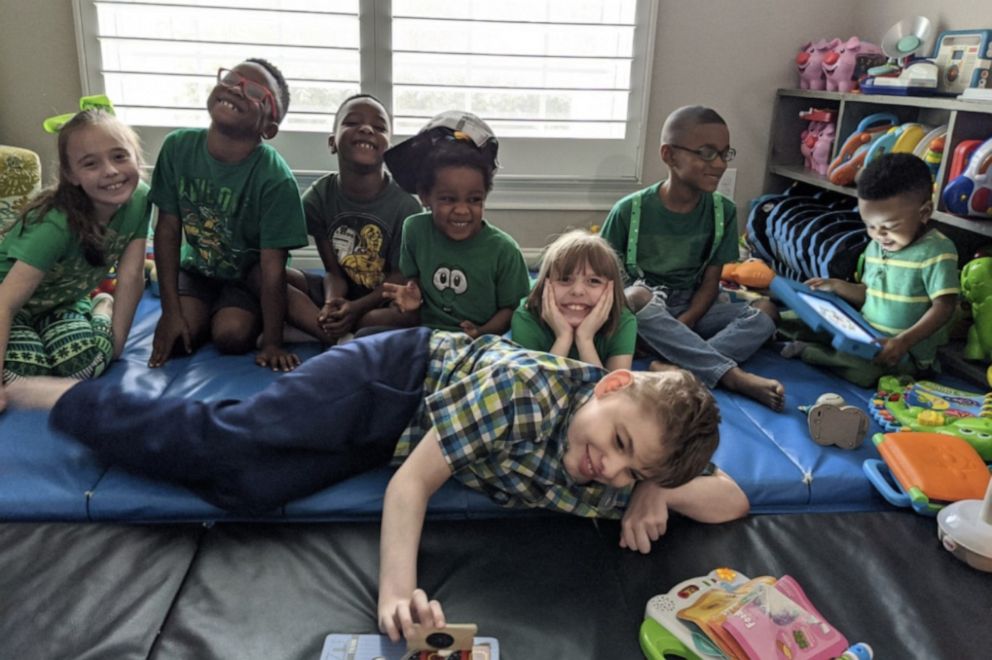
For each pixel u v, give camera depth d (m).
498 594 0.94
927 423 1.33
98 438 1.11
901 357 1.52
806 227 2.03
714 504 1.09
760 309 1.77
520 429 1.01
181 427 1.09
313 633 0.87
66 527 1.04
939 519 1.07
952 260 1.49
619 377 1.00
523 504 1.10
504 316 1.61
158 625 0.87
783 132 2.45
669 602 0.91
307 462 1.10
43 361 1.39
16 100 2.16
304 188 2.27
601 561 1.01
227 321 1.60
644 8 2.23
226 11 2.11
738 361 1.65
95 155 1.37
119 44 2.12
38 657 0.81
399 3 2.17
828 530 1.09
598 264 1.35
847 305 1.68
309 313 1.71
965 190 1.57
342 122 1.68
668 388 0.97
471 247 1.57
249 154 1.59
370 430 1.15
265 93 1.54
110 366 1.51
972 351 1.61
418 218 1.61
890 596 0.95
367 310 1.70
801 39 2.39
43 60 2.14
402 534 0.96
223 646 0.84
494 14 2.23
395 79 2.21
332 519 1.11
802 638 0.84
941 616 0.92
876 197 1.51
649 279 1.82
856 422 1.28
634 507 1.07
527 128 2.33
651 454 0.94
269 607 0.90
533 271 2.35
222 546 1.01
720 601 0.90
